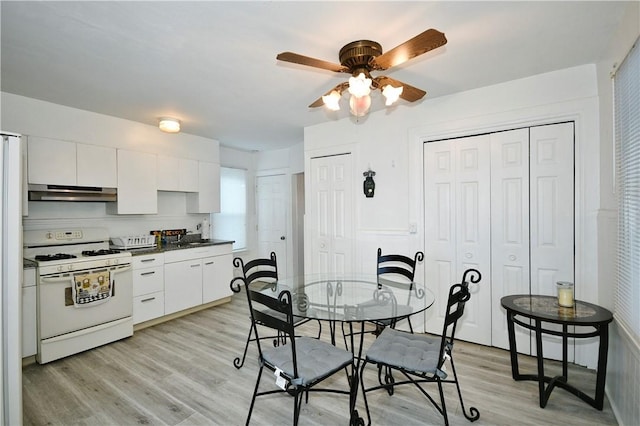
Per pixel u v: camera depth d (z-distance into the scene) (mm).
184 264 3814
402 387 2258
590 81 2373
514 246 2740
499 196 2805
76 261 2803
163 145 3982
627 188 1749
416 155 3197
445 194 3078
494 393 2145
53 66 2291
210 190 4578
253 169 5738
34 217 3096
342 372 2494
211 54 2141
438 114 3059
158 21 1754
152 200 3812
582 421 1849
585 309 2047
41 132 2949
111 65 2283
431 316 3168
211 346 2975
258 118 3613
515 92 2666
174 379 2379
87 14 1682
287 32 1880
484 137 2869
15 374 1633
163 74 2439
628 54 1663
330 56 2178
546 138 2590
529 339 2684
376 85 1991
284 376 1675
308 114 3484
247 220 5590
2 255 1601
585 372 2371
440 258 3113
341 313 1979
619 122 1884
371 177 3465
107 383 2326
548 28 1875
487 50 2145
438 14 1718
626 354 1745
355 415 1771
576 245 2477
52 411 2000
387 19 1757
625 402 1750
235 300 4578
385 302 2227
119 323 3104
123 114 3406
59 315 2697
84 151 3213
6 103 2760
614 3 1644
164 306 3584
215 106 3186
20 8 1613
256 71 2398
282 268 5379
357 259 3611
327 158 3838
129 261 3215
